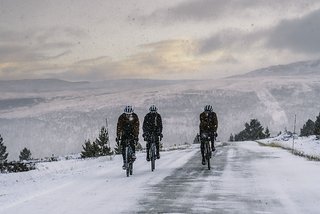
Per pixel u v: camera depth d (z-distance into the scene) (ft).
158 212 23.75
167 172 44.57
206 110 48.96
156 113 47.75
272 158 60.39
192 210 24.17
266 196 28.32
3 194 32.99
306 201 26.30
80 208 25.20
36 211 24.50
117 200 27.76
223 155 67.51
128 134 42.98
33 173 59.67
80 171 51.85
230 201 26.78
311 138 150.82
